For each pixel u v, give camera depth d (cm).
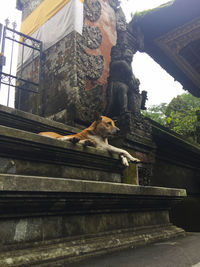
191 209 655
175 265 175
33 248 176
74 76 655
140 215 298
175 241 280
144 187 290
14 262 156
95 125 390
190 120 1530
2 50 657
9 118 397
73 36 700
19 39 969
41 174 285
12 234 170
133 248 239
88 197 221
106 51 797
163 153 696
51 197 191
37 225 188
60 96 675
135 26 888
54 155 299
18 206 174
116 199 252
